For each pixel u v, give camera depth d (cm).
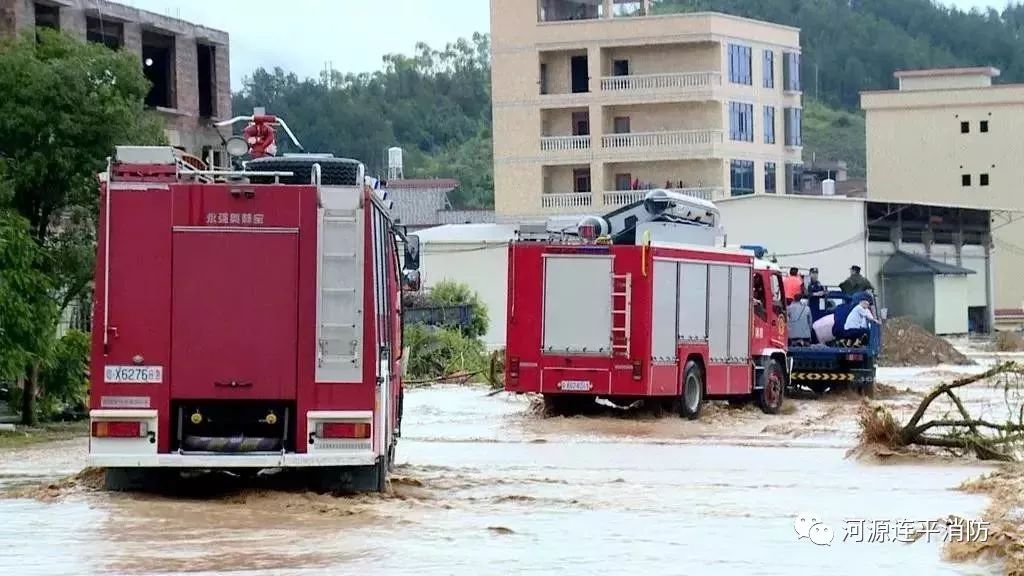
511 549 2038
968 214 12756
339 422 2391
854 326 5566
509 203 12594
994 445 3325
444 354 7100
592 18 13362
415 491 2642
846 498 2652
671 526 2283
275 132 3222
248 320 2395
